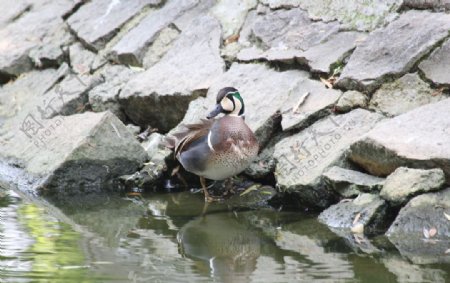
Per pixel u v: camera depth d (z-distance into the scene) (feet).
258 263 29.66
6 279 27.73
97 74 51.37
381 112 37.96
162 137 44.19
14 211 37.70
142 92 45.98
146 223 35.68
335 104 39.19
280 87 41.70
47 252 31.01
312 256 30.27
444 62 38.04
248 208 38.06
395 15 41.81
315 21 44.70
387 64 38.96
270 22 46.37
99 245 32.04
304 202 37.14
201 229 34.55
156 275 28.37
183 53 47.80
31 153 44.91
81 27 55.57
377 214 33.09
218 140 37.73
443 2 40.65
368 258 29.76
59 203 39.45
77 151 41.50
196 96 44.11
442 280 27.27
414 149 33.37
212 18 49.32
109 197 40.73
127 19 53.52
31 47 57.26
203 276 28.27
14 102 53.98
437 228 31.48
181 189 42.11
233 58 46.03
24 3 62.34
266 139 40.22
